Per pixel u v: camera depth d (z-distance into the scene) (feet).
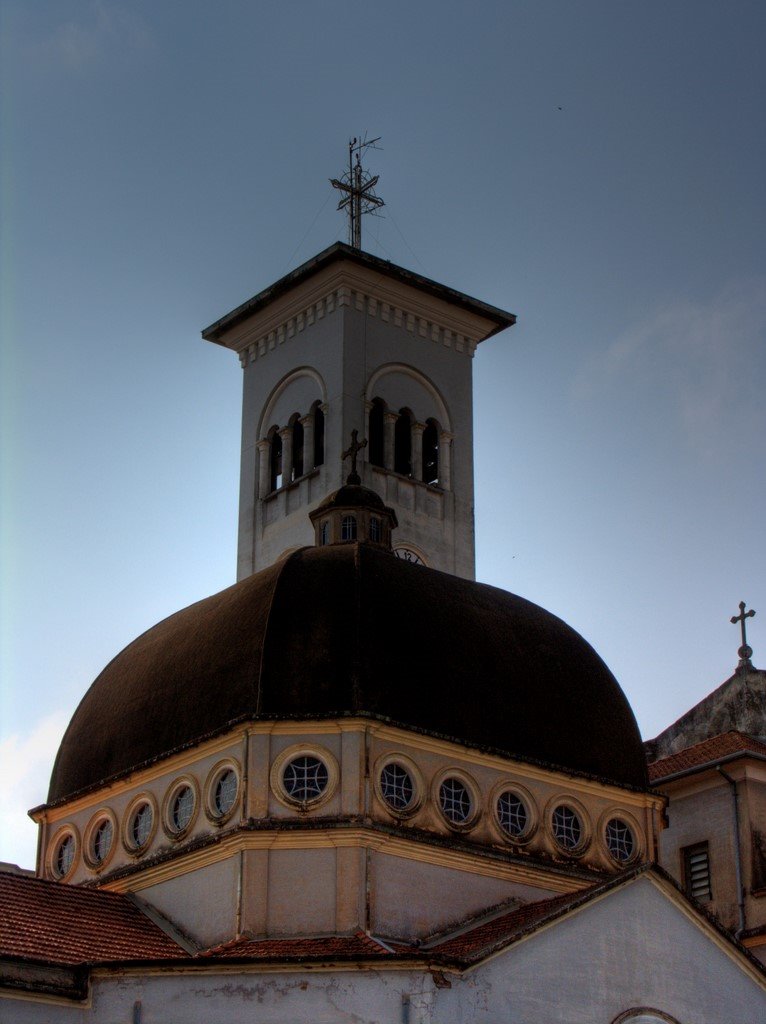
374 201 254.68
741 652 229.45
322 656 168.66
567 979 149.07
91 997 144.77
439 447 242.58
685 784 201.77
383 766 165.37
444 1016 141.18
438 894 164.25
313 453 235.81
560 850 174.29
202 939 162.81
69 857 183.42
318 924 158.71
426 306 246.47
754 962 159.33
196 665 176.45
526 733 175.52
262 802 163.43
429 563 233.55
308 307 242.78
